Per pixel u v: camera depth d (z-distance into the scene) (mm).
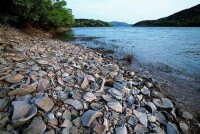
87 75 6500
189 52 16750
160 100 5879
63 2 27984
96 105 4762
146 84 7188
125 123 4395
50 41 15586
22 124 3717
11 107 4059
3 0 14734
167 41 26859
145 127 4391
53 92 4934
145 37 34531
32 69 5973
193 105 6230
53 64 7059
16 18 16250
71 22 42156
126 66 10695
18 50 7973
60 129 3824
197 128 4922
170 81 8414
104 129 3979
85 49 14648
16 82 4938
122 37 33906
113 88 5828
